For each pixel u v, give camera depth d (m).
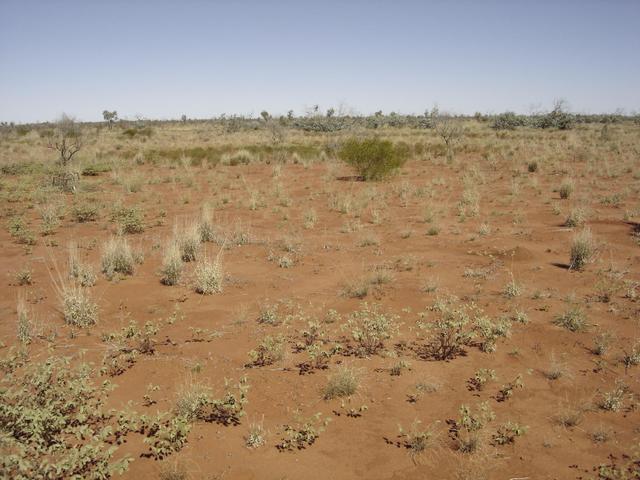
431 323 6.13
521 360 5.49
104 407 4.54
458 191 17.56
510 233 11.31
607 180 18.75
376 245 10.50
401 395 4.82
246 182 20.38
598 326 6.24
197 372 5.23
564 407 4.59
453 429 4.28
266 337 5.57
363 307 6.95
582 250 8.60
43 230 11.80
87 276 8.00
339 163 26.02
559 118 50.53
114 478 3.68
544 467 3.81
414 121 63.34
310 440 4.12
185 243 9.64
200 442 4.11
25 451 3.54
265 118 65.44
